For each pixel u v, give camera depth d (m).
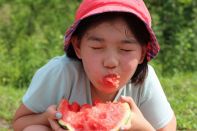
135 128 3.62
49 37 10.21
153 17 10.66
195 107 7.12
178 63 9.95
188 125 6.30
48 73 3.89
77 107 3.71
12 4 12.56
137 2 3.60
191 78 9.02
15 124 4.08
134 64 3.58
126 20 3.52
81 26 3.59
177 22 10.81
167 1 11.12
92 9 3.55
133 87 4.00
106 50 3.50
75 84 3.90
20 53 9.55
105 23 3.48
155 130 3.95
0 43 10.18
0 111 6.76
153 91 4.07
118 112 3.54
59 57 4.02
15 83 8.62
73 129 3.44
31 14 11.71
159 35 10.39
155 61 9.77
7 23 11.62
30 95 3.94
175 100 7.33
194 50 10.37
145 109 4.11
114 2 3.54
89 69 3.56
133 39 3.54
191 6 11.12
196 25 10.78
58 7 11.84
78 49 3.75
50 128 3.82
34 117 3.93
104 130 3.41
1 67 8.91
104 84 3.52
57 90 3.92
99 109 3.55
